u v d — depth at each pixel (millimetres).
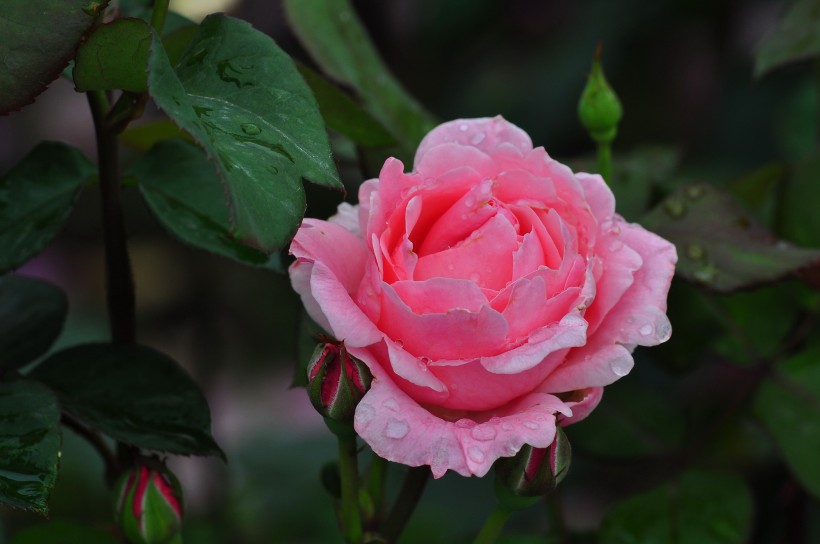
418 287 578
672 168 764
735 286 654
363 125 659
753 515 683
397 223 591
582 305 583
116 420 627
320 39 702
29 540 660
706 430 706
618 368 585
